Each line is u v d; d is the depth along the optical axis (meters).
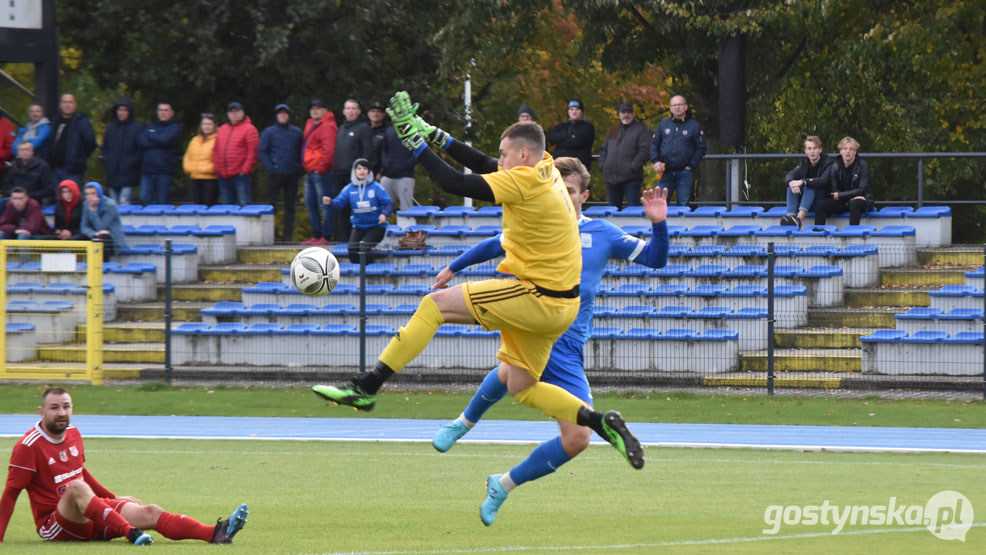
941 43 50.16
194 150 42.06
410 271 36.47
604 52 54.88
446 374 33.22
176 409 30.05
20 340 34.44
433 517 16.81
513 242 13.09
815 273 35.06
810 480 20.33
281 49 52.19
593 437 26.17
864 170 37.62
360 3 54.47
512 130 12.99
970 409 28.34
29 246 34.19
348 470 21.83
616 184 39.25
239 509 14.59
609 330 33.31
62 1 54.47
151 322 37.19
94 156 57.97
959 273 35.53
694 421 27.62
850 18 53.34
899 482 20.02
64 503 14.50
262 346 34.78
